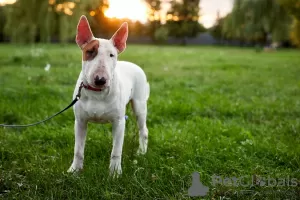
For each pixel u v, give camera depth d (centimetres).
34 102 341
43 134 256
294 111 347
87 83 178
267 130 284
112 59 172
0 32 1903
